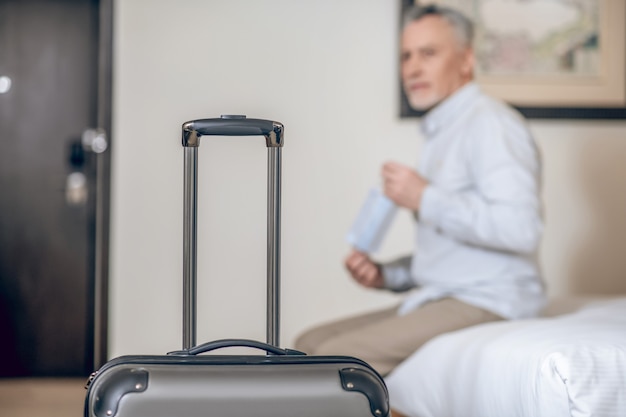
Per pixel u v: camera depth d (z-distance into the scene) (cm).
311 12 436
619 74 435
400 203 317
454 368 257
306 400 167
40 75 491
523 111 432
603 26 434
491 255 313
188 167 185
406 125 438
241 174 432
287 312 437
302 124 436
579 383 201
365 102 438
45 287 495
